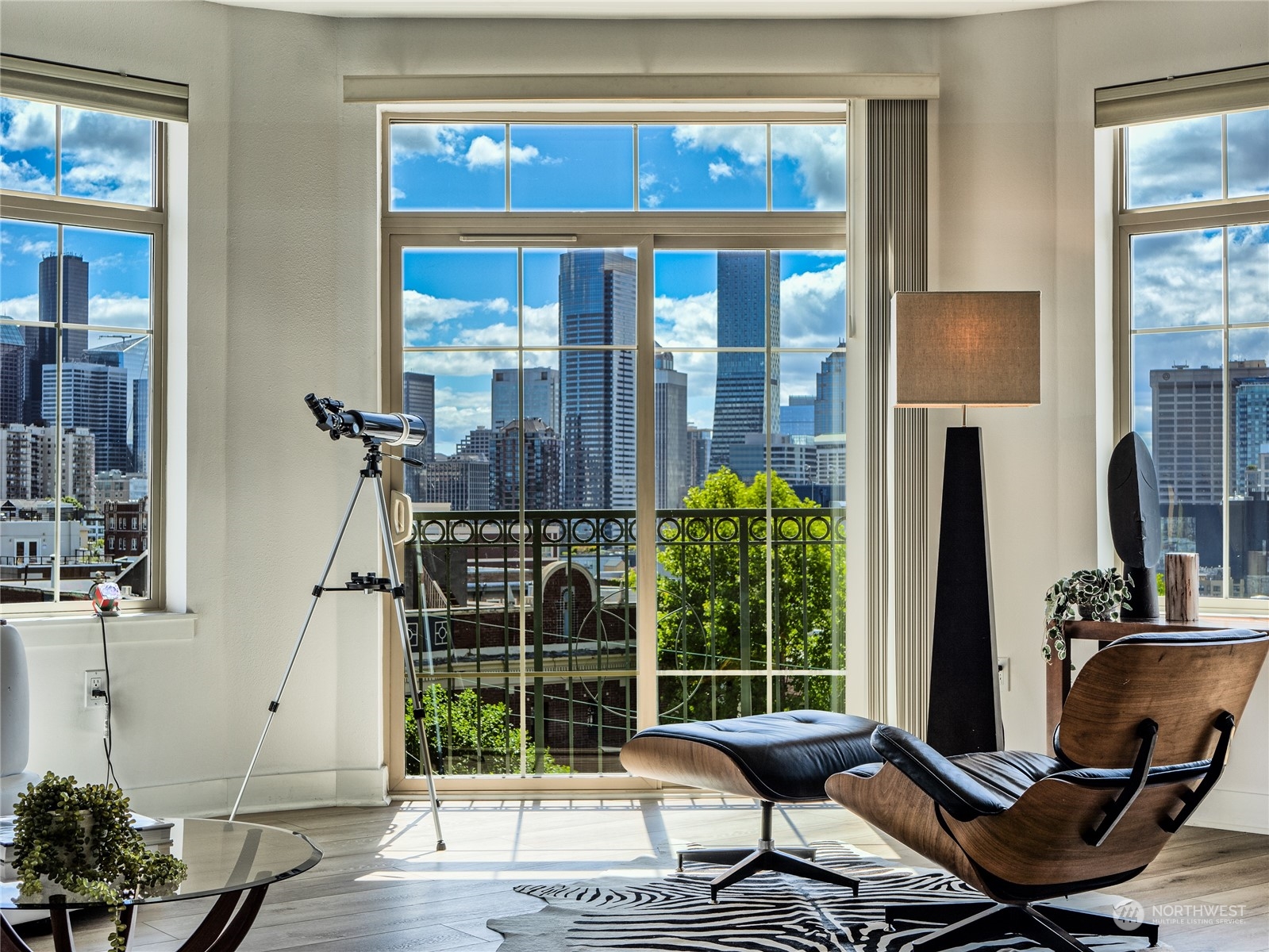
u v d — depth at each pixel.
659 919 2.83
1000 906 2.66
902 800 2.61
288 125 4.18
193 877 2.00
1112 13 4.09
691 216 4.34
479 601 4.34
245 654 4.09
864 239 4.25
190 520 4.02
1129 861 2.59
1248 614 3.99
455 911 2.92
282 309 4.16
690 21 4.23
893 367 3.65
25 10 3.79
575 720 4.34
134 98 3.96
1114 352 4.21
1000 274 4.19
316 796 4.16
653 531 4.33
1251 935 2.73
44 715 3.72
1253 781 3.81
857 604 4.32
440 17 4.23
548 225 4.34
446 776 4.32
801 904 2.95
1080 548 4.08
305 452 4.19
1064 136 4.15
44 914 2.82
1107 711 2.31
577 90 4.20
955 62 4.24
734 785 2.96
